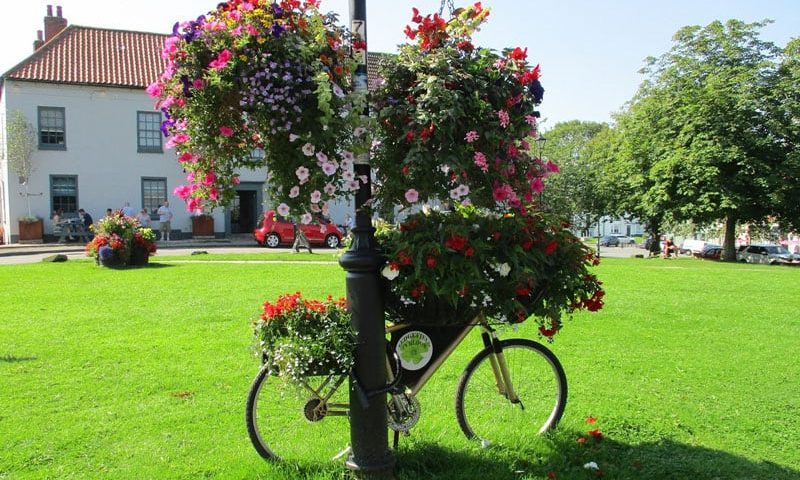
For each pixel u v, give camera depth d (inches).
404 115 125.8
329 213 128.3
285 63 115.6
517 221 138.5
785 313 372.5
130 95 1152.2
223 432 164.7
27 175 1069.1
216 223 1220.5
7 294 423.2
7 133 1050.1
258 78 114.7
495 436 154.9
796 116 1268.5
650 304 405.4
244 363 237.5
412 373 143.1
